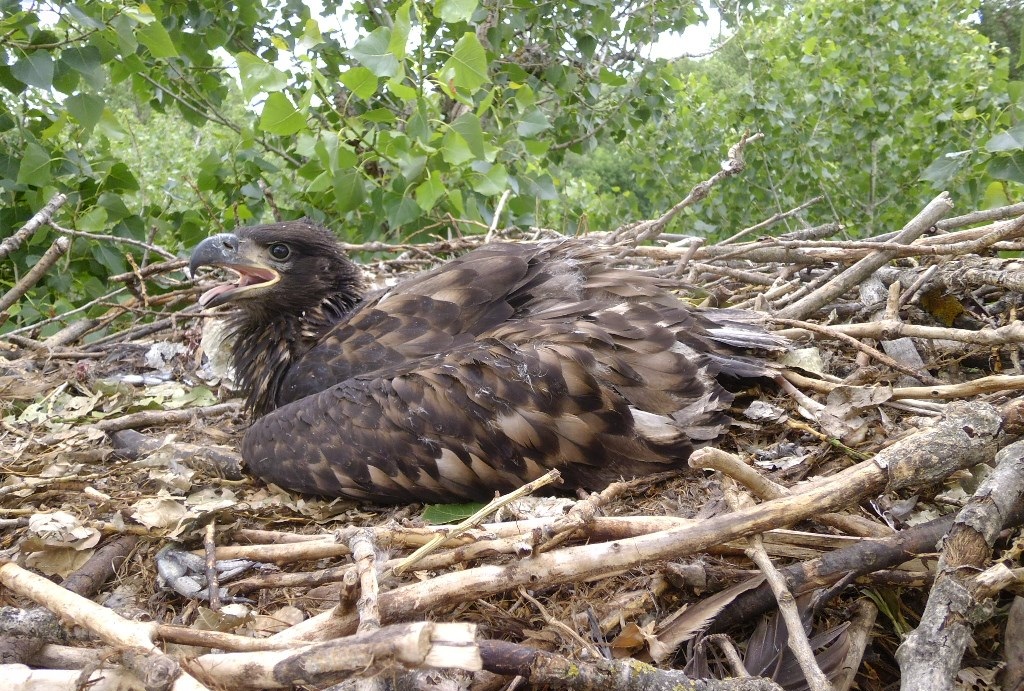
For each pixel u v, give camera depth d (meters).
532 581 0.47
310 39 1.01
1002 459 0.48
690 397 0.64
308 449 0.66
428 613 0.48
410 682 0.42
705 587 0.51
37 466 0.70
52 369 0.97
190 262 0.82
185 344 1.01
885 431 0.63
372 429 0.64
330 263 0.83
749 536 0.47
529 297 0.70
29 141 1.06
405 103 1.33
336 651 0.38
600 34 1.49
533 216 1.23
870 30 1.89
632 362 0.64
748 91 1.95
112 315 1.03
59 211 1.08
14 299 0.94
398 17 0.99
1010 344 0.68
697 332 0.70
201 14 1.32
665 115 1.93
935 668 0.40
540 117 1.18
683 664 0.49
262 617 0.53
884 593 0.51
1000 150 0.89
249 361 0.83
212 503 0.64
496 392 0.62
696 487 0.62
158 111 1.39
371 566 0.45
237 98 1.77
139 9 1.00
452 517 0.63
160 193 2.19
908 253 0.80
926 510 0.56
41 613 0.47
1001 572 0.42
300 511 0.66
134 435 0.79
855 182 2.04
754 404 0.69
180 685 0.39
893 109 1.89
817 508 0.46
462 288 0.71
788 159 1.97
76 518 0.61
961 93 1.80
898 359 0.75
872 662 0.50
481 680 0.45
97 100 1.00
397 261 1.06
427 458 0.63
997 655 0.49
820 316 0.85
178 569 0.57
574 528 0.49
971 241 0.78
